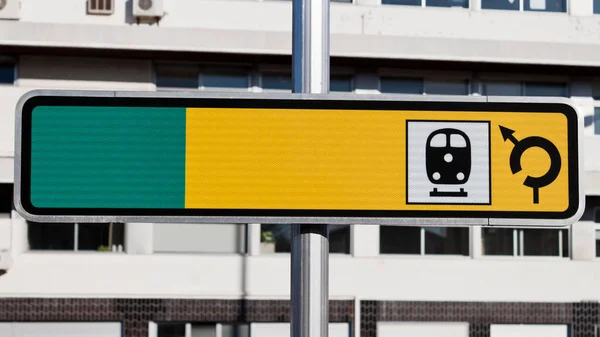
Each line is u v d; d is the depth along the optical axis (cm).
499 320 2209
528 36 2227
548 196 434
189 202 432
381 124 436
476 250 2228
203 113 435
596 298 2250
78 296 2105
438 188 435
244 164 433
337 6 2159
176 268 2139
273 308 2145
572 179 434
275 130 436
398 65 2173
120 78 2139
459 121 436
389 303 2172
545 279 2238
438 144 436
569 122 435
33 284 2108
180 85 2183
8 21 2028
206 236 2170
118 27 2047
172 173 433
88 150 432
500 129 436
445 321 2189
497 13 2225
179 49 2053
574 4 2259
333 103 435
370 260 2178
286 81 2203
